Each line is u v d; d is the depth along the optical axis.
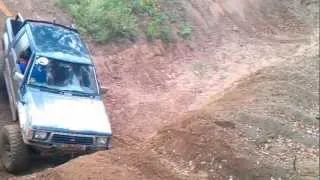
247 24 21.89
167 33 17.95
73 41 11.80
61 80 10.86
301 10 24.61
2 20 15.16
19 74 10.65
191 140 10.73
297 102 14.73
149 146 10.78
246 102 13.98
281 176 10.02
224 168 9.95
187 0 20.48
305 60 18.83
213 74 16.83
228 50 19.05
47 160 10.98
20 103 10.48
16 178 9.42
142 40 17.19
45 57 10.84
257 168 10.07
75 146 10.05
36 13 16.11
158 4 19.34
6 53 12.57
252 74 16.97
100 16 16.77
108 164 9.70
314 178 10.13
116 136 12.13
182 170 9.91
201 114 12.48
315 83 16.64
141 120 13.16
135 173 9.55
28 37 11.43
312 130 12.99
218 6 21.55
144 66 16.12
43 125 9.72
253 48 19.75
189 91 15.31
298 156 11.22
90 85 11.14
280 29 22.61
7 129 10.05
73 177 9.20
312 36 22.34
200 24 19.86
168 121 13.23
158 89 15.19
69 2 17.25
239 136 11.48
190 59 17.56
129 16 17.61
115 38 16.58
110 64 15.55
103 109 10.84
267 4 23.84
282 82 15.98
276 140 11.84
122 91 14.51
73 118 10.20
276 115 13.30
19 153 9.89
